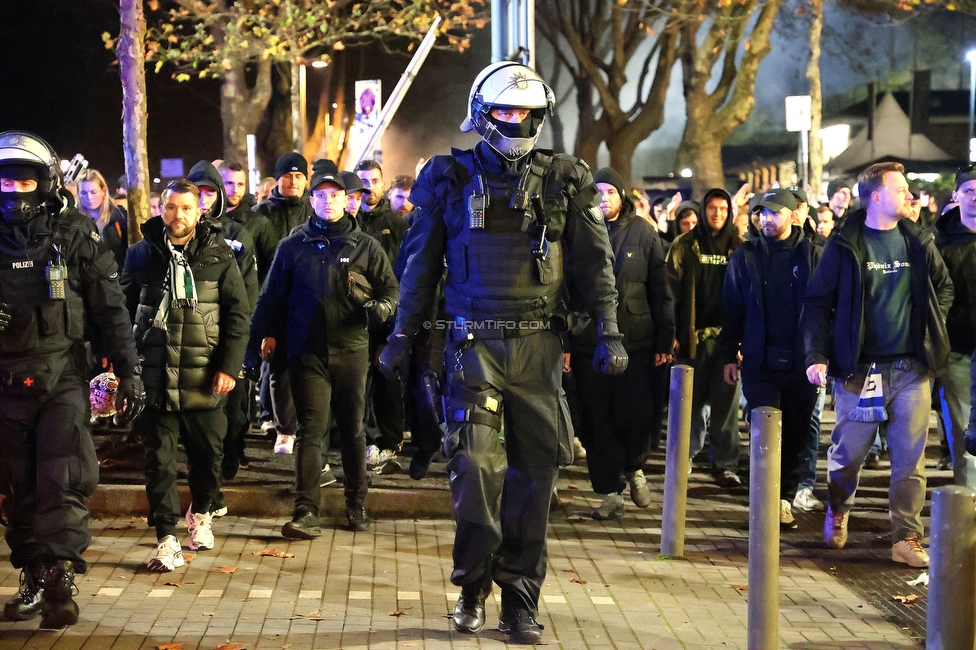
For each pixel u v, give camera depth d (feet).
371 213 29.58
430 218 17.28
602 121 98.37
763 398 26.16
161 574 20.45
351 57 110.83
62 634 17.04
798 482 26.45
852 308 22.48
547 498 17.35
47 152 17.11
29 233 17.13
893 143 81.41
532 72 16.58
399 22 76.28
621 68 94.68
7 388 17.12
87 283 17.78
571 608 19.29
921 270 22.29
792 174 61.46
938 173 80.69
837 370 22.89
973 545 15.37
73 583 17.52
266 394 32.07
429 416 26.25
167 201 20.71
